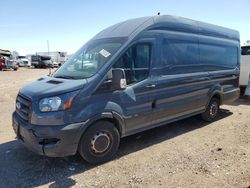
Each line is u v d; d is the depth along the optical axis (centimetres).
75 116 428
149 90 530
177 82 592
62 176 429
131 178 419
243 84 1031
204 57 679
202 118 731
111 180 414
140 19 555
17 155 509
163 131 654
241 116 798
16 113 496
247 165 458
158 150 532
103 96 459
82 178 422
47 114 418
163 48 562
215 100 739
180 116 625
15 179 421
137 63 511
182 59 608
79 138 436
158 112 557
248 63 1010
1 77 2402
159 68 551
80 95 434
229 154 507
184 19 627
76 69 509
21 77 2400
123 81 457
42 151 422
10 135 628
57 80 474
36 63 4712
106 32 568
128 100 495
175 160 482
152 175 427
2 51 4228
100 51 504
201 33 674
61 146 421
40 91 439
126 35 512
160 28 559
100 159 470
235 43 819
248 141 578
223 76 754
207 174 427
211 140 589
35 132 423
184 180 409
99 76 457
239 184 396
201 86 670
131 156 503
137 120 518
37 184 405
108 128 472
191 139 597
